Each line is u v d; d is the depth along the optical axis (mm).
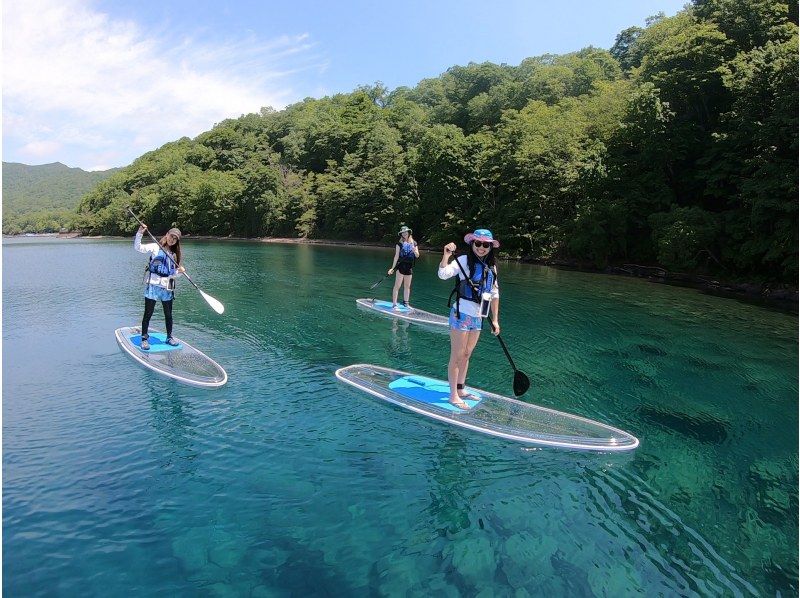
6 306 11336
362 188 49375
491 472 4453
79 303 11789
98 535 3453
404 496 4023
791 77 17969
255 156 81000
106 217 78250
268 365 7230
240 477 4223
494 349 8766
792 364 8398
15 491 3941
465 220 38500
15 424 5113
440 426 5324
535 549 3445
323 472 4340
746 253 19656
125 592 2945
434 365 7484
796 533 3752
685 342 9805
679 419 5918
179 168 81500
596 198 27750
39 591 2930
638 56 49688
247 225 64750
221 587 3004
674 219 22672
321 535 3512
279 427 5188
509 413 5633
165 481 4133
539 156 30891
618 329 10766
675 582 3195
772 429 5672
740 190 22094
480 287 5371
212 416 5414
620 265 26422
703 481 4480
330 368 7160
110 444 4727
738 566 3375
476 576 3156
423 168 44531
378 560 3281
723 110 25266
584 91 47344
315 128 71938
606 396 6594
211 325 9594
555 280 20531
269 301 12438
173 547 3352
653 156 26016
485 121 54969
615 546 3518
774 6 23344
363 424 5320
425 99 82562
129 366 6965
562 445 4977
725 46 24922
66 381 6355
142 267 21078
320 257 29297
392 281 17375
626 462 4785
